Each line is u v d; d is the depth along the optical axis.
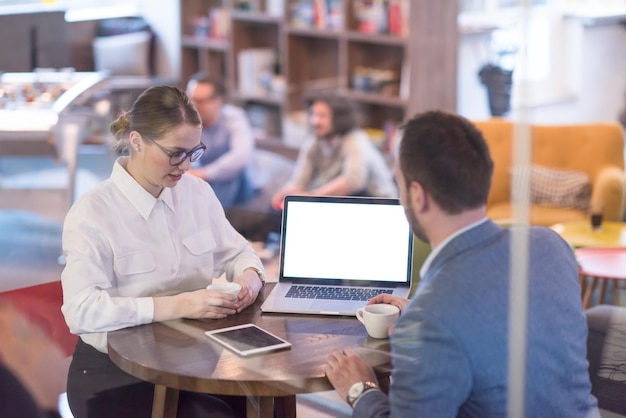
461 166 1.29
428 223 1.33
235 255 1.96
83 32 6.55
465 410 1.27
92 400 1.71
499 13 3.80
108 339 1.58
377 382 1.40
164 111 1.70
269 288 1.85
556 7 3.21
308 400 1.56
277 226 3.93
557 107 3.24
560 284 1.34
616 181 3.25
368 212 1.78
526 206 1.39
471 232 1.31
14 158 3.81
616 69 3.34
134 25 7.06
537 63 3.09
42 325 1.97
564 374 1.33
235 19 6.52
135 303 1.65
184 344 1.55
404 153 1.33
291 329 1.61
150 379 1.45
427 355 1.24
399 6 5.22
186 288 1.84
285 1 6.08
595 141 3.33
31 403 1.87
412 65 4.86
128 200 1.77
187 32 7.04
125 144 1.76
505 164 1.62
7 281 2.77
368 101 5.37
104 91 4.59
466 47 4.14
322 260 1.80
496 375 1.25
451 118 1.34
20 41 5.30
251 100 6.44
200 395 1.69
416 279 1.73
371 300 1.64
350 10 5.58
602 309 2.02
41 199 3.52
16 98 4.11
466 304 1.24
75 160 3.83
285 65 6.13
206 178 4.33
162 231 1.80
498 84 3.62
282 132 6.12
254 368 1.44
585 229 3.11
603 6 3.28
